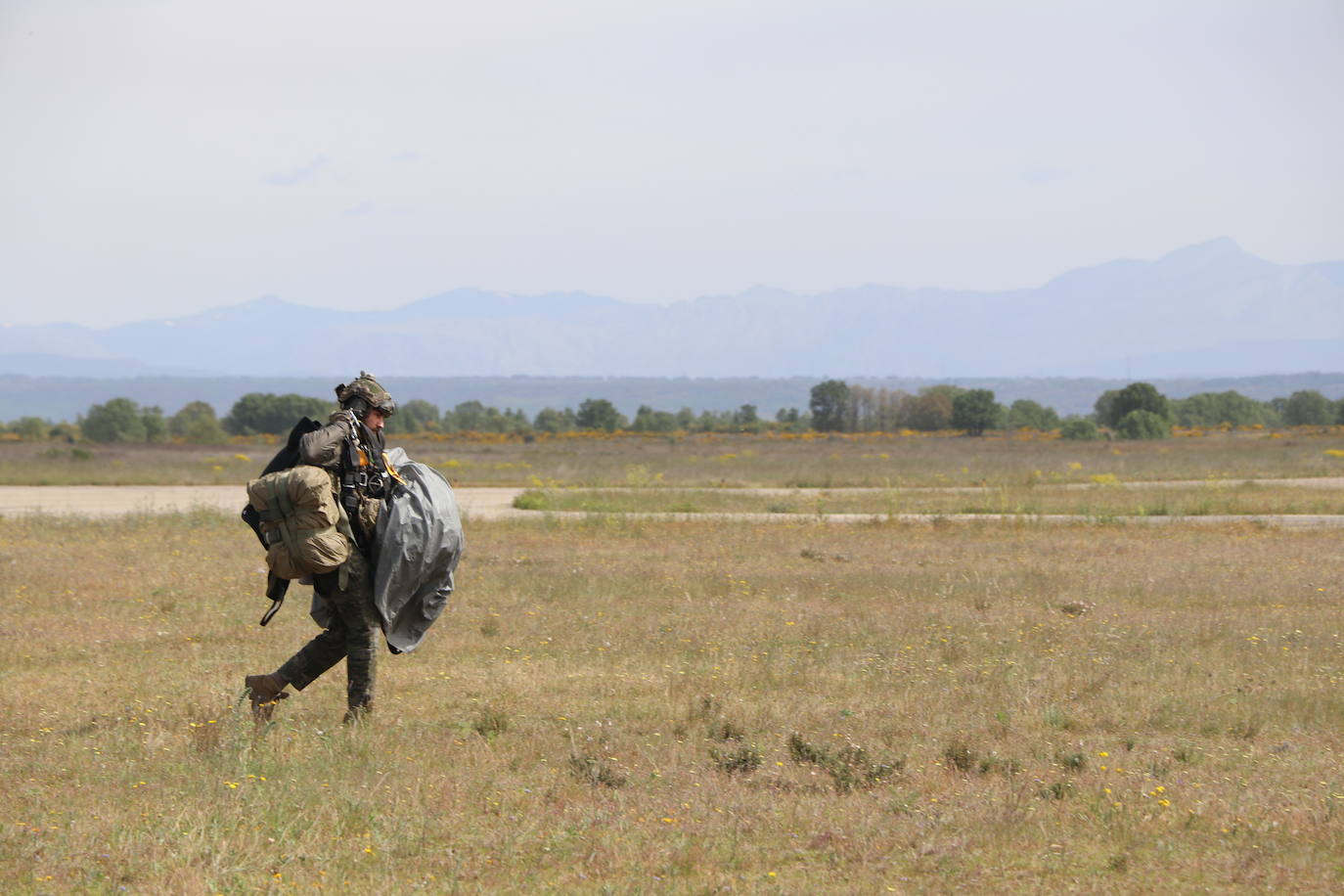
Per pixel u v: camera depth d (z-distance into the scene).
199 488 98.69
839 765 17.36
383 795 15.72
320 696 22.11
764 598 35.50
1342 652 27.23
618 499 80.88
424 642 27.81
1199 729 20.39
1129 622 31.45
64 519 59.19
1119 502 79.62
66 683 22.88
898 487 101.31
